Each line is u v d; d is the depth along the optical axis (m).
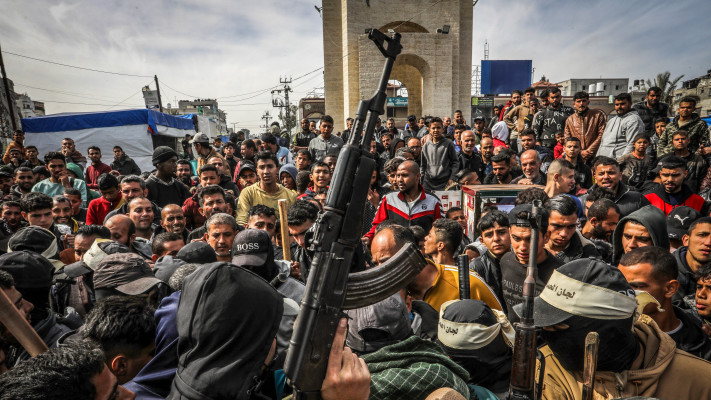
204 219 6.04
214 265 1.63
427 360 1.77
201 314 1.52
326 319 1.36
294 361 1.32
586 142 7.91
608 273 1.74
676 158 5.12
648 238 3.15
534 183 6.10
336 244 1.41
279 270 3.11
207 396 1.41
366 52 20.94
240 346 1.50
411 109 28.42
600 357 1.78
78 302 3.49
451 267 3.16
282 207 3.97
